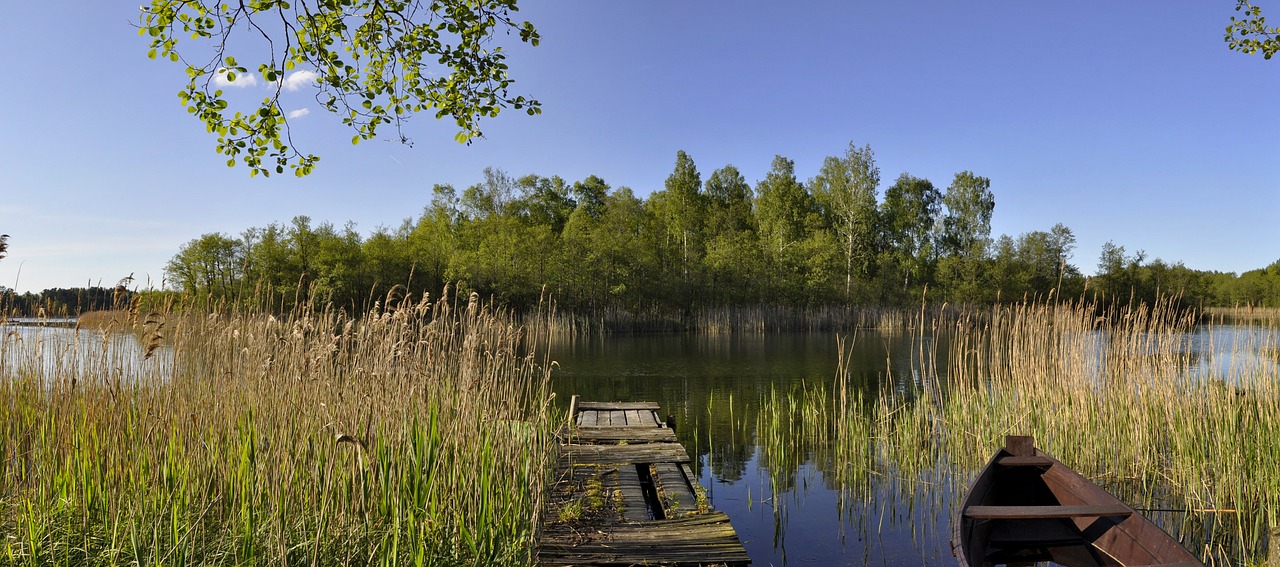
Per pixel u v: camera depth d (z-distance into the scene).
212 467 5.15
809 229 55.12
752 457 9.72
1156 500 7.50
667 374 19.08
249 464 4.94
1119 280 33.47
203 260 27.09
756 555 6.24
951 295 44.94
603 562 5.18
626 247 39.03
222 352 5.88
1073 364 10.04
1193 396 9.03
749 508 7.49
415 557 4.47
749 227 61.31
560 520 6.09
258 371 5.57
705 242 54.81
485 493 5.18
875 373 19.22
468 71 5.89
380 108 5.92
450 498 5.08
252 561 4.27
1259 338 9.87
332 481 5.03
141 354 5.91
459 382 5.92
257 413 5.30
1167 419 8.85
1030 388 10.14
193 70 5.26
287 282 28.58
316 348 5.61
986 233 58.81
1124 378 9.64
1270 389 8.24
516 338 6.48
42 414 5.80
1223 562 5.84
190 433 5.29
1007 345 11.60
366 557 4.59
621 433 9.97
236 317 6.09
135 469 5.09
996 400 10.67
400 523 4.82
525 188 63.12
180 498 4.73
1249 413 8.07
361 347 5.72
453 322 6.56
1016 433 9.56
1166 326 9.91
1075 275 42.56
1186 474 7.80
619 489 7.04
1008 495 7.05
